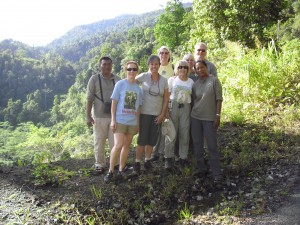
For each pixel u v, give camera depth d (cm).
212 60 1092
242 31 1057
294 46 959
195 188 447
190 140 515
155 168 506
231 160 514
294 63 795
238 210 378
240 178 463
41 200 429
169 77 509
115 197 432
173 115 480
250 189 428
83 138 1093
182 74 470
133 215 408
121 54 9688
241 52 992
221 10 1120
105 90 497
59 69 14075
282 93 727
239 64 870
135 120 454
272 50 905
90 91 498
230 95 787
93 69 10850
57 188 463
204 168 474
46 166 508
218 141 586
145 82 466
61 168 525
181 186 452
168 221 398
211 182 461
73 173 504
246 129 626
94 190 440
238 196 417
